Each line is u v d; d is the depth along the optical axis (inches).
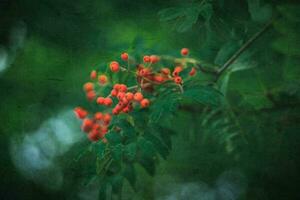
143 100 30.3
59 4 43.1
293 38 36.2
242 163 41.5
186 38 39.6
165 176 42.6
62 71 42.8
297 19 35.8
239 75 37.5
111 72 32.0
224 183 42.6
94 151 29.5
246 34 36.0
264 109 37.4
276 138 38.8
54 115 43.2
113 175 30.4
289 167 40.9
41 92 43.1
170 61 33.1
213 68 35.2
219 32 34.3
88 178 30.5
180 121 39.4
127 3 41.9
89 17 42.7
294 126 38.6
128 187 42.5
